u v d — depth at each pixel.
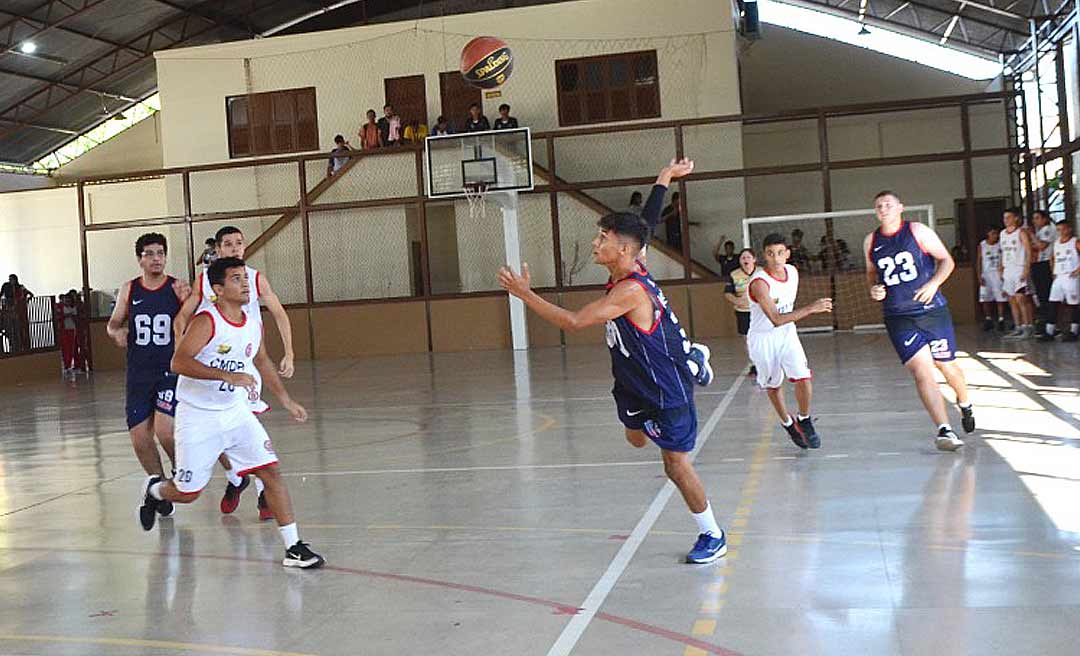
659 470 7.73
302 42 23.53
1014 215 16.61
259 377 6.48
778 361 7.79
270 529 6.68
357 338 22.55
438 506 7.05
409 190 22.36
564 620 4.45
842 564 5.00
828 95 27.48
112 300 29.80
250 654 4.30
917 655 3.79
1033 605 4.25
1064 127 19.66
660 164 22.14
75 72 28.42
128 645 4.53
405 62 23.14
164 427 7.07
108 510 7.67
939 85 27.22
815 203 25.73
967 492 6.29
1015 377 11.61
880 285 7.73
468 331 22.19
